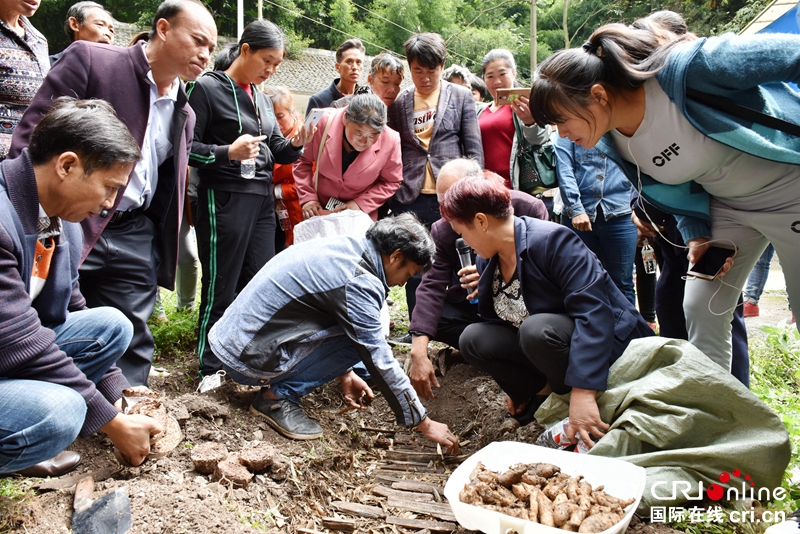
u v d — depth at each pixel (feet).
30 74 10.26
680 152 7.55
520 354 9.99
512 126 14.32
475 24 120.57
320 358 9.95
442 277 11.22
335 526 7.77
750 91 7.22
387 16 106.52
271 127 12.50
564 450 8.58
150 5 87.40
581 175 13.69
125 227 10.15
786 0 26.32
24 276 6.70
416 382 10.66
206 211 11.63
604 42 7.25
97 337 8.05
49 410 6.47
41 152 6.35
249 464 8.19
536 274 8.96
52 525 6.70
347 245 9.36
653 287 13.76
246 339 9.30
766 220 7.77
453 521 8.07
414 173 14.24
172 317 14.82
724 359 8.90
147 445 7.80
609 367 8.41
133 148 6.61
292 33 92.58
